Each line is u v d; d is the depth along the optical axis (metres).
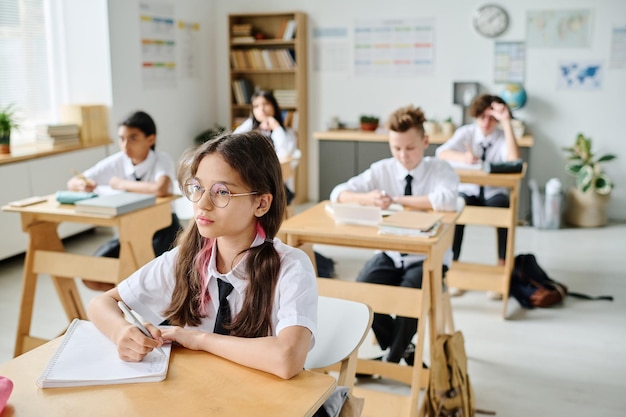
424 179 3.12
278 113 5.18
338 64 6.67
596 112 6.01
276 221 1.52
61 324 3.56
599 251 5.04
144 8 5.87
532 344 3.31
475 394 2.79
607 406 2.69
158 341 1.37
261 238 1.52
